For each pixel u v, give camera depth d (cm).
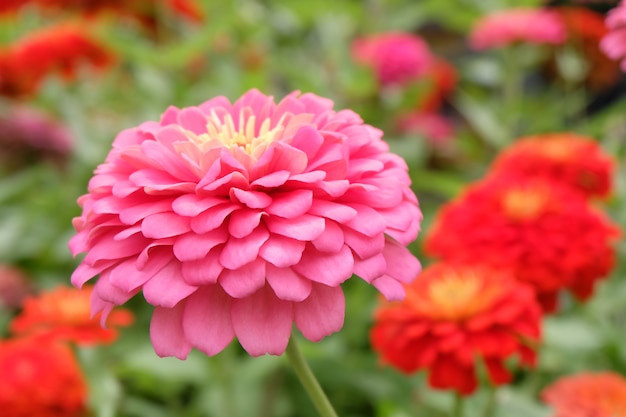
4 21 79
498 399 42
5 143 60
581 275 42
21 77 69
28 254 59
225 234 28
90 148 62
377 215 28
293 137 29
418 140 67
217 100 34
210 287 28
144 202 29
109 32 62
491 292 38
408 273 29
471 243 43
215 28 62
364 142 30
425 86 71
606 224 43
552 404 39
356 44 74
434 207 61
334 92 66
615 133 68
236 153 29
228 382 46
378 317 40
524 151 50
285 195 28
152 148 29
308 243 28
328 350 46
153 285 28
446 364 37
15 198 64
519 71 69
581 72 67
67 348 43
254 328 28
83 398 41
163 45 74
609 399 38
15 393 40
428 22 98
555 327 45
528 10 66
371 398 50
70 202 60
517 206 42
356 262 28
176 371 46
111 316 43
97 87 73
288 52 75
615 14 39
